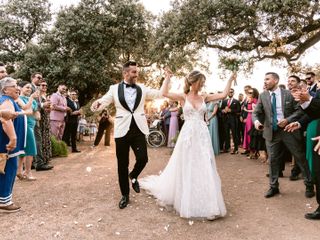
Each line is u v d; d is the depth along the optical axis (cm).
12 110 413
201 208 396
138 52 1788
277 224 379
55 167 722
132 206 445
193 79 424
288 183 556
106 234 357
